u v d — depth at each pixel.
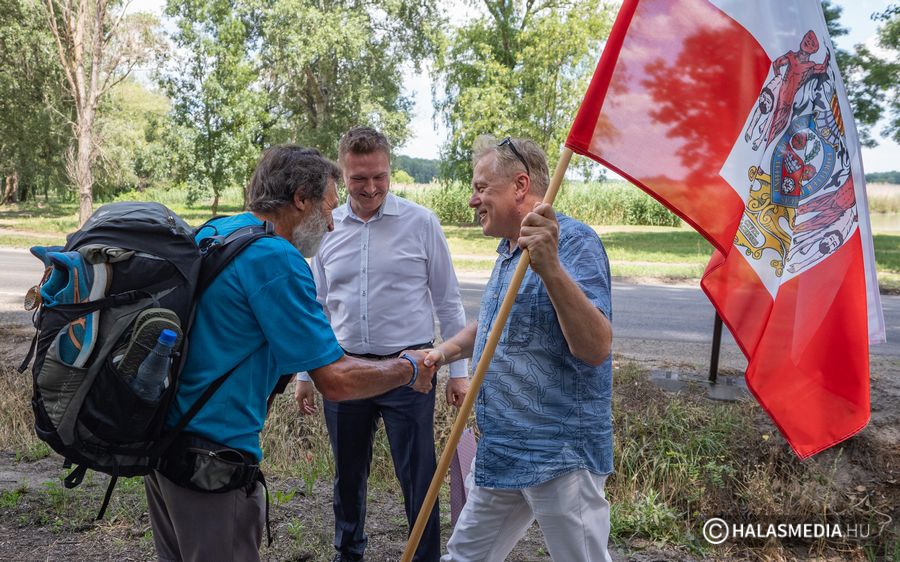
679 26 2.37
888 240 23.97
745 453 4.93
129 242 1.98
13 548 3.63
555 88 25.14
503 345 2.41
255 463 2.19
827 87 2.54
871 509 4.61
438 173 29.98
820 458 4.88
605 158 2.29
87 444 1.96
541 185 2.49
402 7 29.23
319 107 30.19
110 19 26.12
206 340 2.08
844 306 2.55
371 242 3.51
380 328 3.51
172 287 1.99
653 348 7.55
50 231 26.08
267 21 27.44
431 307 3.66
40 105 31.45
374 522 4.22
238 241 2.13
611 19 24.48
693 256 19.31
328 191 2.36
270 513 4.16
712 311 10.88
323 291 3.69
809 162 2.51
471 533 2.54
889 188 34.94
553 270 2.10
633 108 2.33
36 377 1.92
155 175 30.97
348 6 28.94
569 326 2.14
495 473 2.40
